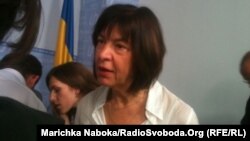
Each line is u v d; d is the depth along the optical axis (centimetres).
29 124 36
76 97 112
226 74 192
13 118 35
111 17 64
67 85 111
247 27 187
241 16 189
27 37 47
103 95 76
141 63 64
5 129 34
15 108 37
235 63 190
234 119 190
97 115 75
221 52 192
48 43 220
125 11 64
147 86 69
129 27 62
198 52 196
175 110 69
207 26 194
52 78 115
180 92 199
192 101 197
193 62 197
